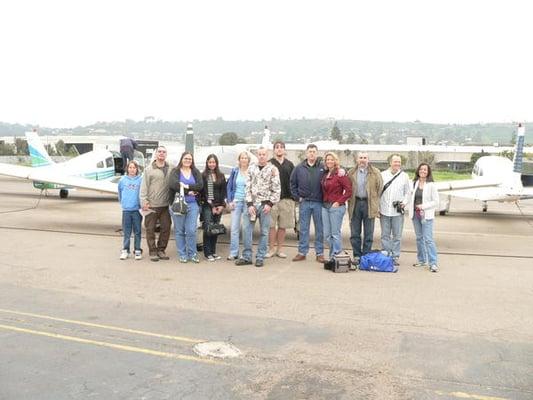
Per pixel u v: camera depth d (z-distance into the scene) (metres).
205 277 7.57
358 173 8.51
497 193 15.99
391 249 8.60
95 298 6.42
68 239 10.74
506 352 4.78
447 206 17.55
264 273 7.87
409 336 5.18
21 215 14.80
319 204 8.58
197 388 4.02
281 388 4.03
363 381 4.16
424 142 61.94
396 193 8.39
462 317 5.83
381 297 6.62
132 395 3.89
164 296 6.55
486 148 50.25
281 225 8.96
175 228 8.52
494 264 8.92
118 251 9.49
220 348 4.82
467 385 4.09
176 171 8.33
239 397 3.87
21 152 79.00
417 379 4.20
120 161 20.66
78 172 18.53
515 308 6.22
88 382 4.10
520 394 3.94
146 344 4.91
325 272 8.00
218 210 8.57
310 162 8.58
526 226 14.80
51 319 5.59
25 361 4.48
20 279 7.31
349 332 5.29
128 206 8.62
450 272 8.19
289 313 5.91
